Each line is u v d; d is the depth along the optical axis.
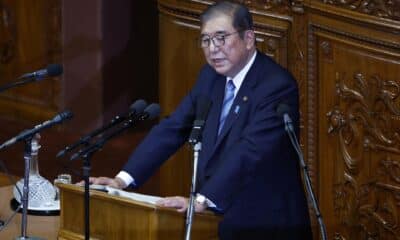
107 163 31.52
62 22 34.03
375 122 22.72
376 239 23.17
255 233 18.05
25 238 18.09
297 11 23.67
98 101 33.88
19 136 17.36
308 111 23.86
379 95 22.53
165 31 26.45
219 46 17.78
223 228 17.77
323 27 23.25
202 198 17.55
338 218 23.75
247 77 18.27
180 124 19.33
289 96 18.05
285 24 24.02
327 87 23.48
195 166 16.44
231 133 18.16
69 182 20.05
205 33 17.84
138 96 34.59
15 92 35.62
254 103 18.08
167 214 16.75
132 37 34.25
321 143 23.80
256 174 18.05
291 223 18.25
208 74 19.08
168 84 26.61
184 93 26.30
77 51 33.97
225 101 18.55
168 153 19.39
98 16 33.50
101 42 33.66
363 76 22.77
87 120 34.06
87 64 33.91
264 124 17.81
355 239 23.55
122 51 34.12
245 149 17.73
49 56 34.62
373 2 22.27
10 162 31.59
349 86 23.05
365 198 23.20
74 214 17.72
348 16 22.67
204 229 17.56
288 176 18.27
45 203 19.97
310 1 23.36
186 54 26.05
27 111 35.34
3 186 22.25
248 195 18.06
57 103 34.50
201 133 16.64
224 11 17.83
